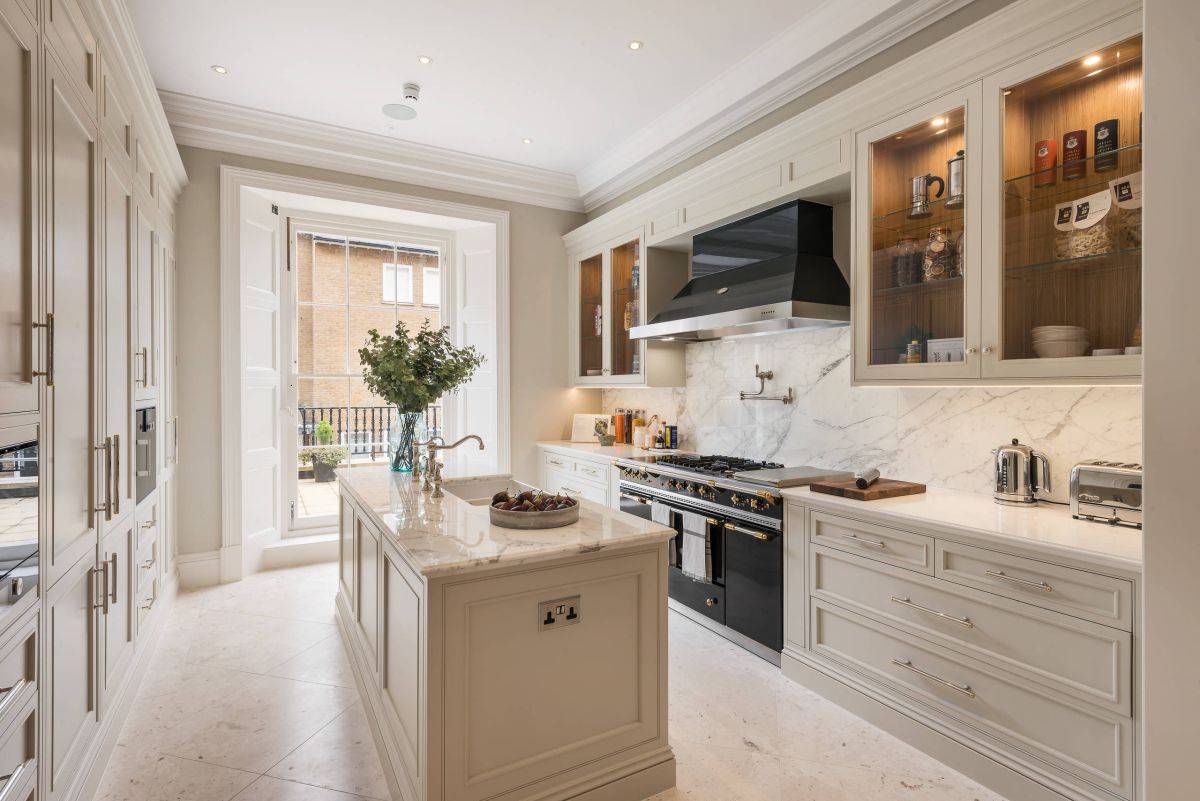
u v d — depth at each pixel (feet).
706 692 8.66
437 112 13.00
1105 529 6.50
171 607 11.68
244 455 13.62
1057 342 6.72
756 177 10.81
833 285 10.05
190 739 7.47
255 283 14.12
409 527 6.46
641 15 9.57
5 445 4.31
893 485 8.69
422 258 17.08
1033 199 6.96
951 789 6.57
